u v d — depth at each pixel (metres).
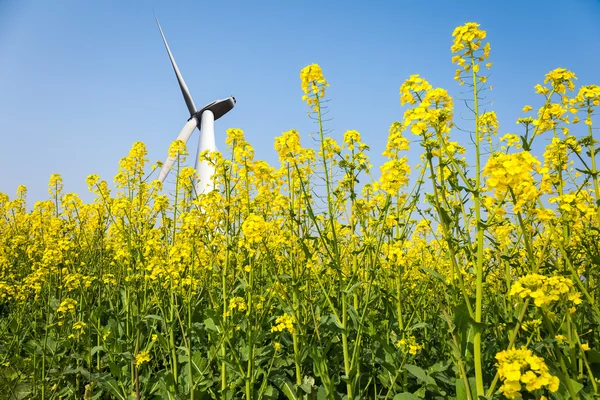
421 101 0.90
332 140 1.29
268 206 1.57
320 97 1.17
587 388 0.89
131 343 1.35
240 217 1.38
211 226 1.32
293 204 1.26
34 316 1.55
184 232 1.34
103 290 1.66
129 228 1.44
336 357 1.18
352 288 1.01
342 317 1.07
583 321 1.09
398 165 1.06
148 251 1.40
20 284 1.73
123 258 1.56
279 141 1.17
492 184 0.77
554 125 1.09
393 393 1.09
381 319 1.38
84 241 2.03
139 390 1.14
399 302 1.20
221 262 1.52
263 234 1.14
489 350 1.04
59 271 1.42
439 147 0.90
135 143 1.65
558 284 0.72
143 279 1.46
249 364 1.07
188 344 1.10
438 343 1.36
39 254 2.05
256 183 1.40
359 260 1.24
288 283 1.21
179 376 1.24
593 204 1.27
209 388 1.18
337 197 1.29
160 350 1.35
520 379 0.62
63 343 1.38
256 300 1.22
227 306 1.25
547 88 1.01
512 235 1.29
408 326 1.19
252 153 1.33
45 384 1.24
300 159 1.28
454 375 1.07
